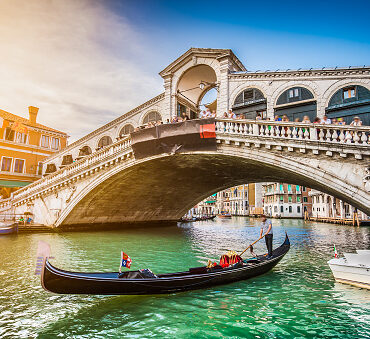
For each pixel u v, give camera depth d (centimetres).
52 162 2617
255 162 1191
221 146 1215
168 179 1958
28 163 2739
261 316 501
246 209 6700
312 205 4978
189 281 604
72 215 1884
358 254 676
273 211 5362
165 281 568
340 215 3856
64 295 604
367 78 1164
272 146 1080
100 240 1561
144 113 1923
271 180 1888
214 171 1728
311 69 1280
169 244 1456
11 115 2722
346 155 920
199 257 1083
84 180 1759
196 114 1964
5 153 2591
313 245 1434
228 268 680
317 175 981
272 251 891
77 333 437
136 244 1436
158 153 1384
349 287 662
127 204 2209
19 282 702
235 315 504
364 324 470
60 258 1012
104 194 1875
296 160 1030
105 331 444
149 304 553
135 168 1582
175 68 1706
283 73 1347
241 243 1527
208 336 429
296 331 446
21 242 1380
